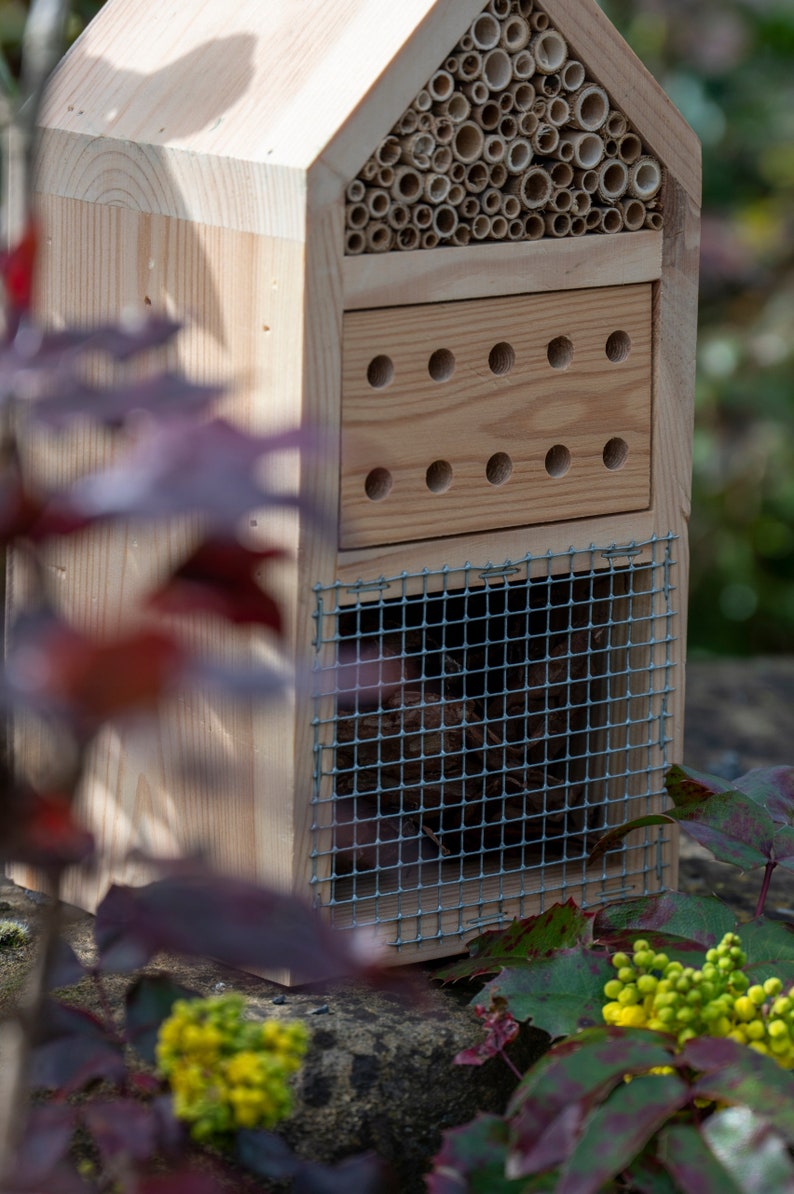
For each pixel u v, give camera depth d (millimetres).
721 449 4406
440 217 1556
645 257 1710
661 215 1719
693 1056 1224
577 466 1704
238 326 1523
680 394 1772
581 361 1685
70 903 1837
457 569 1627
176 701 1646
